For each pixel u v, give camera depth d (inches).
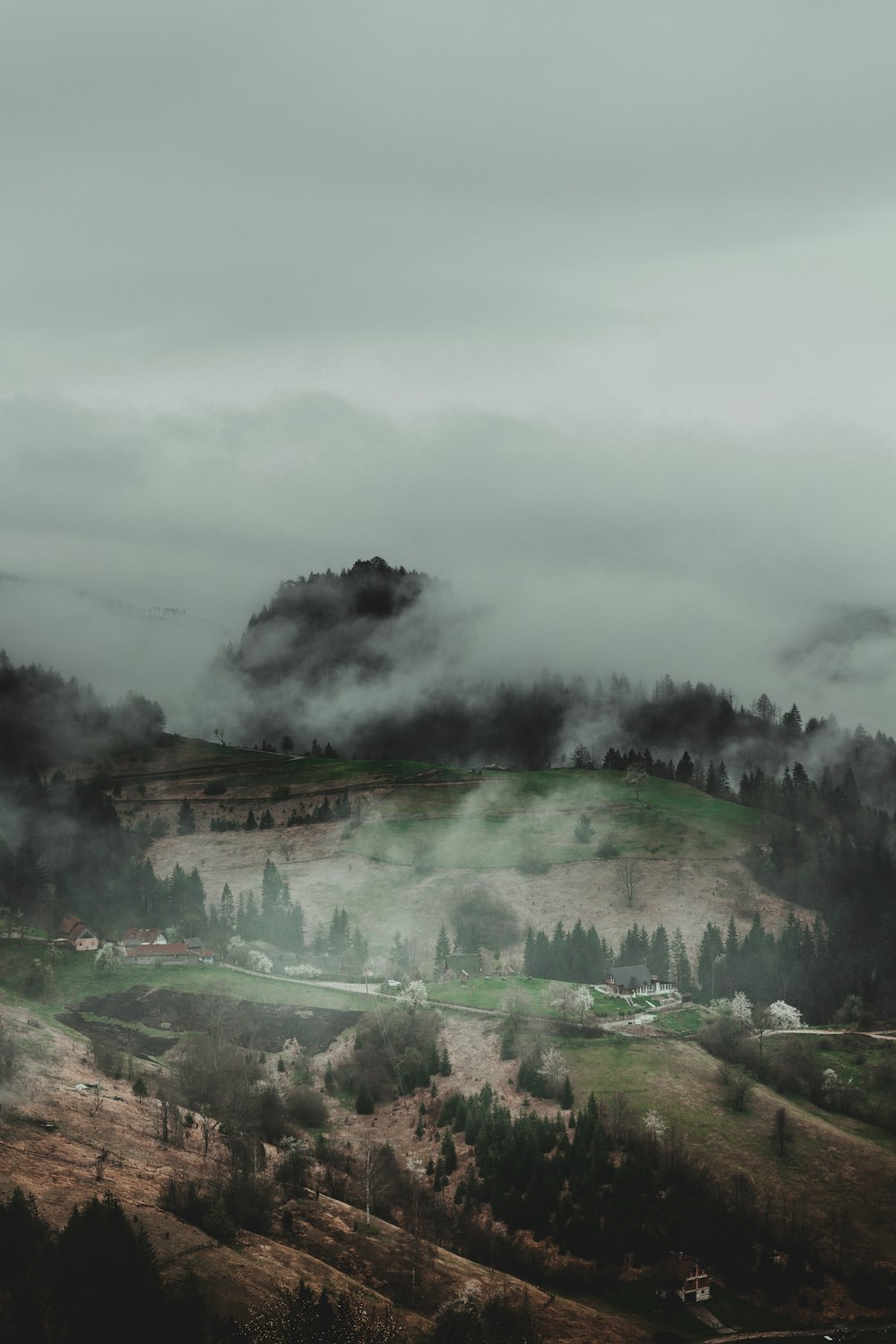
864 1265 7076.8
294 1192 6825.8
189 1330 4623.5
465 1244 7012.8
